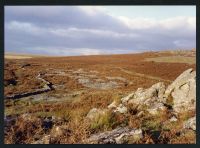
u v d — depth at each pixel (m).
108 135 9.38
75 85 24.25
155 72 27.92
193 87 13.57
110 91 20.92
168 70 28.16
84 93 19.45
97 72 31.45
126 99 14.11
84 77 28.36
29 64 37.22
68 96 19.55
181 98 13.42
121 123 10.71
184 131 10.03
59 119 11.68
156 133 9.88
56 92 21.48
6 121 10.55
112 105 13.89
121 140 9.08
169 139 9.46
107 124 10.32
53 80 26.91
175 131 9.93
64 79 27.23
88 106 14.52
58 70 33.72
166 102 13.52
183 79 14.23
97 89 22.53
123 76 27.94
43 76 28.88
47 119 11.38
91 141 9.05
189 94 13.42
